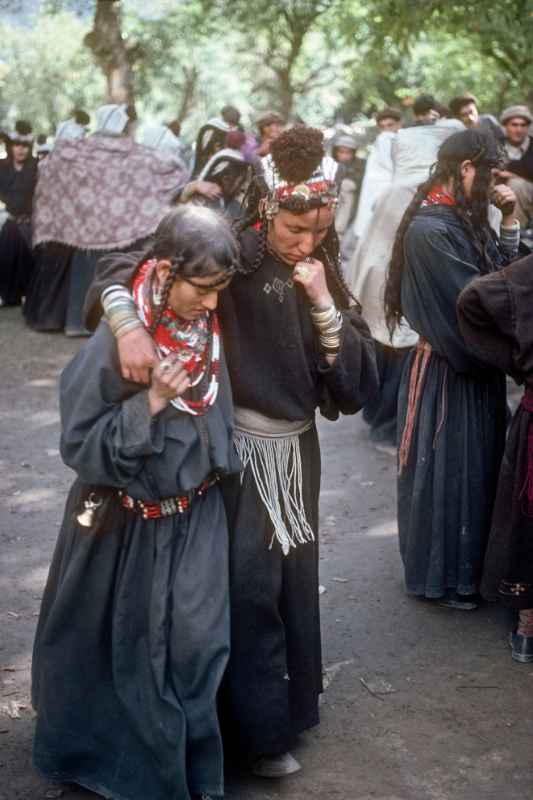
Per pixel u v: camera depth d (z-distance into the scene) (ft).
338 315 10.68
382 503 20.25
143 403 9.74
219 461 10.17
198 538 10.48
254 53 95.71
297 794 11.57
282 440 11.18
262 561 11.02
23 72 153.99
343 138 46.50
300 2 84.43
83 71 153.58
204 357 10.11
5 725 12.71
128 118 35.24
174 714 10.28
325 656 14.55
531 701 13.50
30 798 11.37
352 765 12.12
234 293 10.63
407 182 21.98
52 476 21.63
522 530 13.71
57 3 56.44
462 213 14.78
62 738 10.87
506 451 14.16
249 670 11.11
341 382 10.93
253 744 11.25
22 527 18.86
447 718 13.10
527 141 33.58
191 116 106.11
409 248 14.92
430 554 15.65
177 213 9.66
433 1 43.29
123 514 10.41
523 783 11.85
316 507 11.81
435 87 72.90
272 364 10.77
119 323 9.79
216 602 10.42
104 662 10.71
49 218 34.81
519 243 16.11
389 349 22.82
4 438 24.18
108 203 33.96
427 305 14.85
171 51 97.35
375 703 13.41
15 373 30.50
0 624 15.14
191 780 10.60
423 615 15.74
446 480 15.37
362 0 46.70
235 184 24.09
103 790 10.93
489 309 13.05
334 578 16.96
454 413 15.23
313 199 10.06
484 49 50.93
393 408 23.07
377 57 59.41
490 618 15.67
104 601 10.47
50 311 36.01
